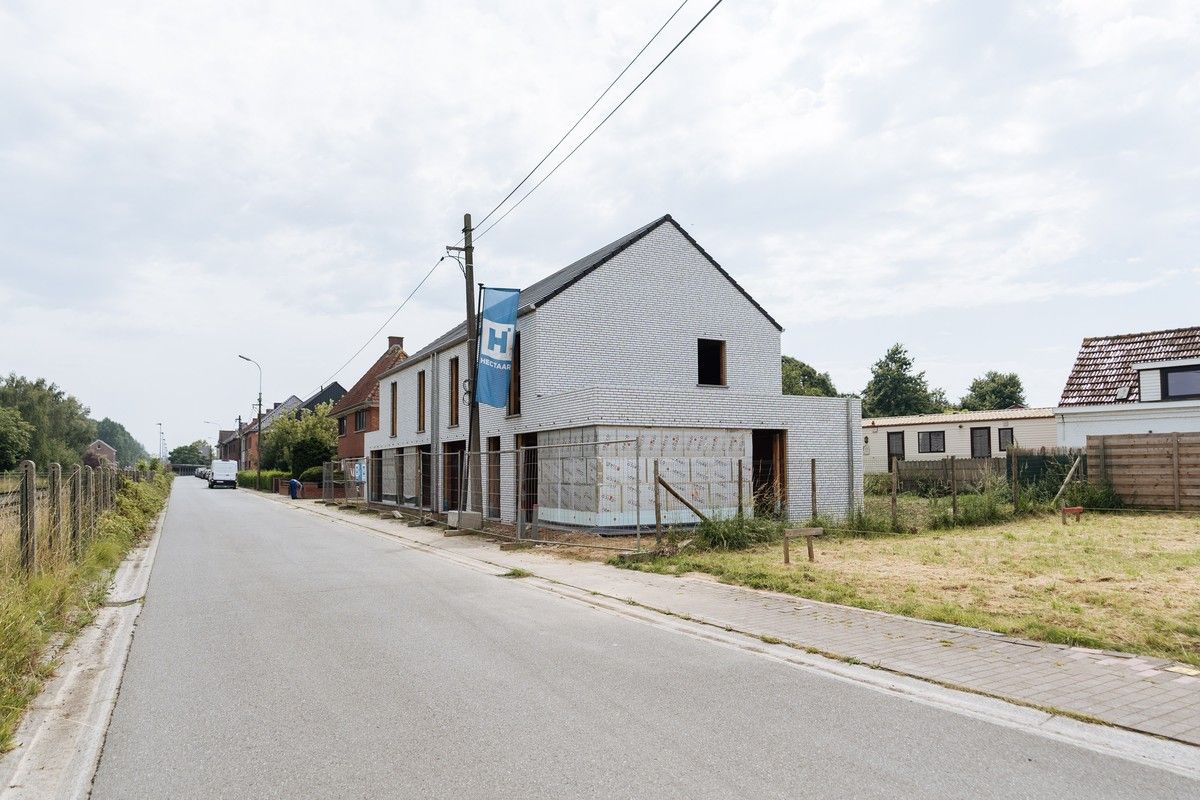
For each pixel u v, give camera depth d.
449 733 4.65
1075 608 7.87
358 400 37.81
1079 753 4.29
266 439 57.38
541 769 4.09
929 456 36.75
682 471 16.67
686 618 8.00
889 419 39.12
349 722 4.87
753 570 10.69
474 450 18.50
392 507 26.00
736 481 17.36
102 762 4.29
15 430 58.41
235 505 32.69
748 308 20.56
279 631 7.55
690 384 19.53
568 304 18.20
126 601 9.41
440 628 7.65
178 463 137.38
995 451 34.28
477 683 5.70
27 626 6.25
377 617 8.23
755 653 6.59
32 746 4.57
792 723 4.80
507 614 8.38
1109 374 24.62
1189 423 22.48
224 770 4.14
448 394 23.66
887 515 16.84
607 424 15.81
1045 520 17.72
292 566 12.50
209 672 6.11
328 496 36.25
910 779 3.94
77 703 5.41
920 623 7.51
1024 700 5.13
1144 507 19.44
